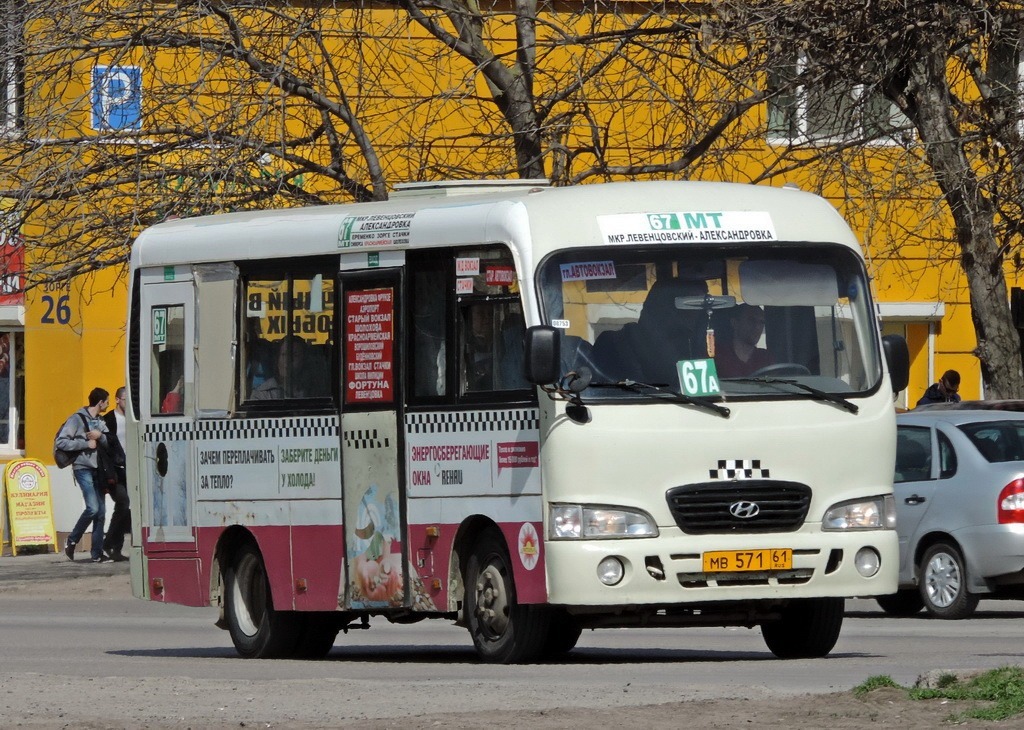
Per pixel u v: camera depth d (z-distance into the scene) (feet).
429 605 73.41
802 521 70.33
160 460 85.20
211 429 82.48
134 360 86.89
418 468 73.77
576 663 72.33
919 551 99.30
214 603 82.84
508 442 70.33
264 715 52.80
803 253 72.59
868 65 115.96
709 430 69.51
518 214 70.79
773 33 112.37
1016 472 95.61
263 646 80.79
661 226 71.41
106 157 120.78
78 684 61.82
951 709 48.32
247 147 117.39
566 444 68.49
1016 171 113.60
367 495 75.72
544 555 68.80
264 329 80.48
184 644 92.94
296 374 78.89
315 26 118.73
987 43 116.47
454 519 72.33
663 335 70.18
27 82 120.57
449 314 72.90
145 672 72.79
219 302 82.43
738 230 72.08
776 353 71.26
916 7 112.27
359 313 76.28
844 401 71.15
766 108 137.49
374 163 121.80
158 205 120.26
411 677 66.80
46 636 97.45
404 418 74.28
